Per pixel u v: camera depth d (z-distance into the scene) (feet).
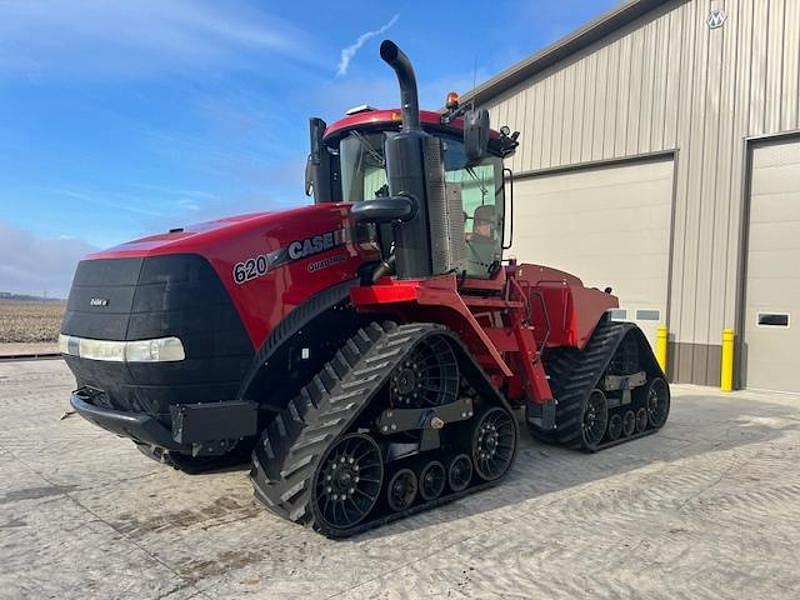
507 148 17.87
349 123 15.81
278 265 12.93
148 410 12.13
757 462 18.51
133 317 11.87
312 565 10.91
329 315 14.02
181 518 13.16
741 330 33.60
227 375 12.14
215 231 12.55
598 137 39.22
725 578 10.75
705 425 24.11
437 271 13.61
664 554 11.71
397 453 13.34
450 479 14.53
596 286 39.32
